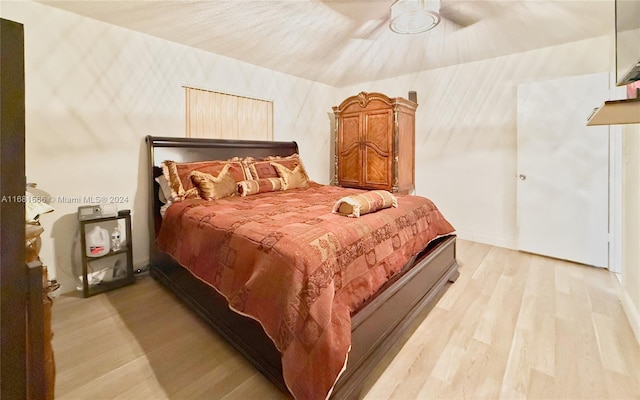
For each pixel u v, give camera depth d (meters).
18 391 0.67
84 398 1.41
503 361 1.65
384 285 1.77
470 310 2.18
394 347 1.77
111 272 2.70
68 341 1.85
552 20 2.60
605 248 2.95
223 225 1.89
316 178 4.89
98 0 2.25
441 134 4.09
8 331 0.65
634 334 1.86
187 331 1.96
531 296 2.39
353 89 4.96
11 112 0.62
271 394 1.45
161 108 3.00
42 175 2.36
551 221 3.26
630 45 1.39
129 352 1.75
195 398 1.42
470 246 3.71
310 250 1.41
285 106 4.27
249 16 2.50
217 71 3.43
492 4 2.32
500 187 3.68
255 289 1.45
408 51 3.37
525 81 3.40
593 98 2.93
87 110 2.56
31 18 2.25
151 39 2.90
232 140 3.52
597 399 1.39
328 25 2.67
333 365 1.22
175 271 2.44
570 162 3.10
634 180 2.02
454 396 1.42
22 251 0.66
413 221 2.30
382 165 4.01
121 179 2.78
